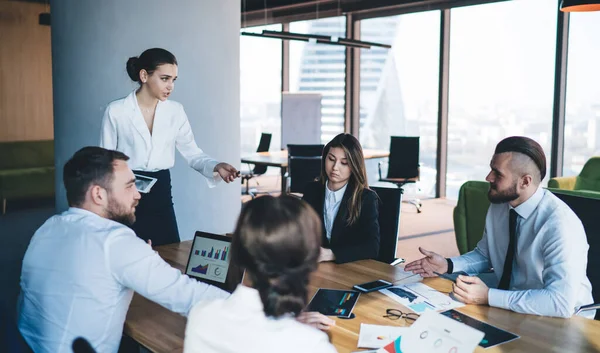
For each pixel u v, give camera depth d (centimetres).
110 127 308
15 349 151
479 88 867
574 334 176
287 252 114
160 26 484
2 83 620
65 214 185
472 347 138
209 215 526
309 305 200
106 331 179
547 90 783
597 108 730
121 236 179
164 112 315
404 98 977
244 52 1102
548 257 211
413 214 813
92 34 469
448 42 903
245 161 812
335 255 257
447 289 220
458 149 911
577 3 388
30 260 182
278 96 1136
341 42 816
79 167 182
